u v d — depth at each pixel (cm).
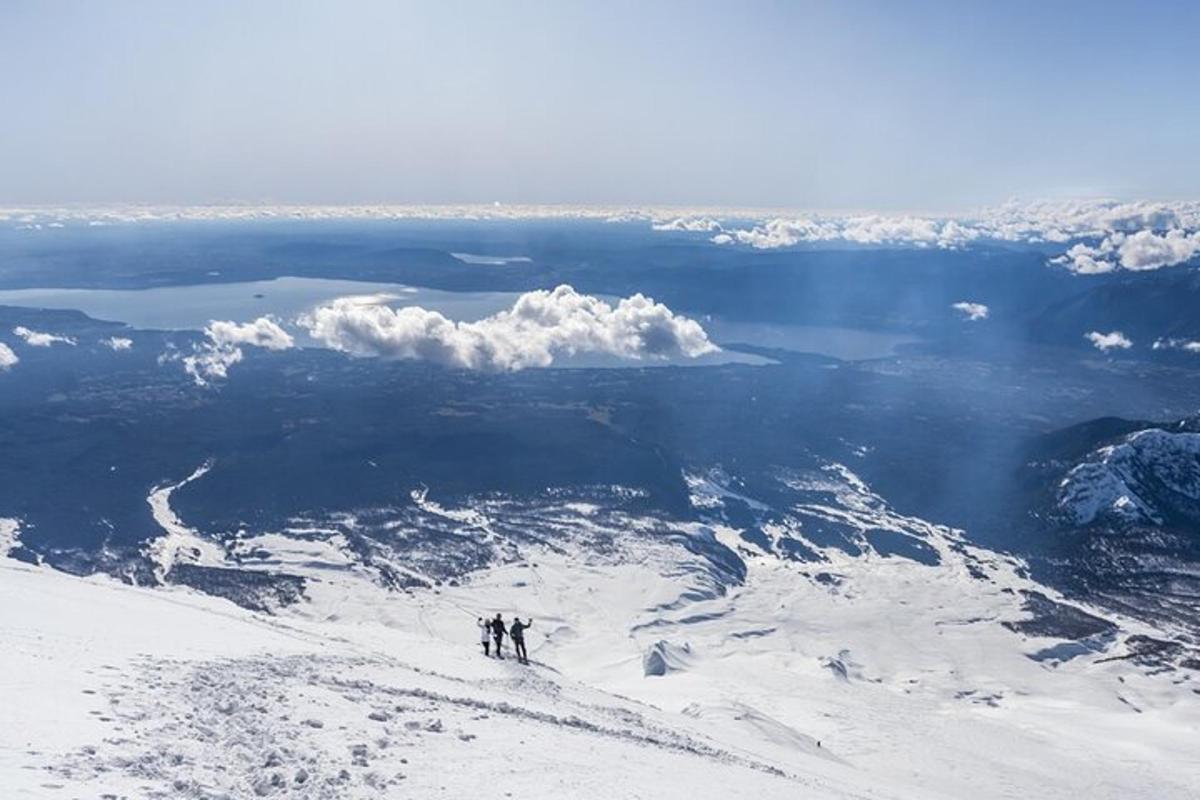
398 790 2158
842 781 5784
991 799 10900
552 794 2409
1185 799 12044
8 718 2042
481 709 3631
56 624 3659
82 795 1616
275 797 1914
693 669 17700
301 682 3375
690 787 2920
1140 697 18450
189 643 3903
